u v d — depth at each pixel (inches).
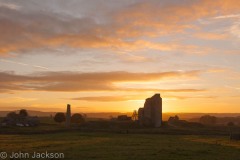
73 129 4512.8
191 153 2118.6
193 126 5940.0
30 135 3690.9
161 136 3823.8
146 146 2461.9
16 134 3863.2
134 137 3526.1
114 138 3297.2
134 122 5565.9
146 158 1861.5
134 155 1955.0
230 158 1959.9
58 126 5098.4
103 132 4286.4
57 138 3238.2
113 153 2026.3
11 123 5118.1
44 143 2640.3
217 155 2075.5
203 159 1897.1
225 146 2669.8
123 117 6633.9
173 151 2166.6
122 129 4847.4
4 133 3924.7
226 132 4761.3
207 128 5605.3
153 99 5664.4
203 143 2920.8
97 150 2166.6
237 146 2699.3
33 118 5684.1
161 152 2108.8
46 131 4197.8
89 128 4763.8
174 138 3538.4
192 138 3609.7
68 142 2738.7
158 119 5605.3
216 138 3683.6
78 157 1863.9
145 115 5629.9
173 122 6259.8
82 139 3115.2
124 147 2361.0
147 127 5334.6
